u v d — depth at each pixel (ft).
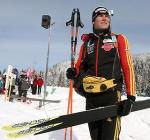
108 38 12.41
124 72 11.88
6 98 54.85
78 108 52.75
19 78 63.57
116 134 11.84
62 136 23.90
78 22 17.62
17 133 11.55
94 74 12.35
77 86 12.91
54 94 83.35
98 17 12.65
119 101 12.13
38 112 40.52
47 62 51.96
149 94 221.87
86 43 12.98
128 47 12.12
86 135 25.91
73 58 16.38
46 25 41.52
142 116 43.09
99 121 12.31
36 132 11.51
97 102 12.30
